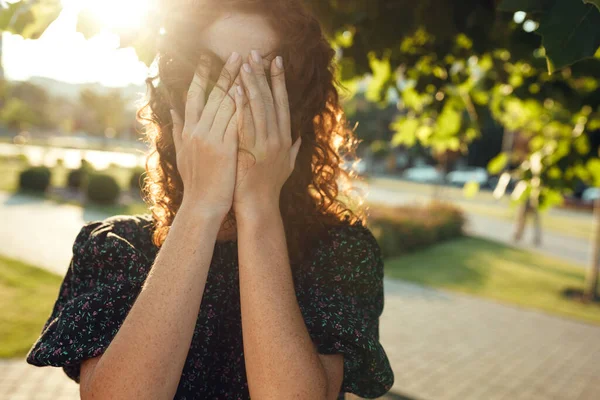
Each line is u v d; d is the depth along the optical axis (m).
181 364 0.81
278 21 0.95
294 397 0.82
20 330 5.84
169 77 0.98
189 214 0.88
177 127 0.96
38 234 11.70
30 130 63.81
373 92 3.29
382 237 14.21
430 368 6.63
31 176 18.69
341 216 1.10
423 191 38.59
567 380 6.62
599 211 11.75
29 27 1.18
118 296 0.93
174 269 0.83
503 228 23.56
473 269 13.70
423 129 3.65
